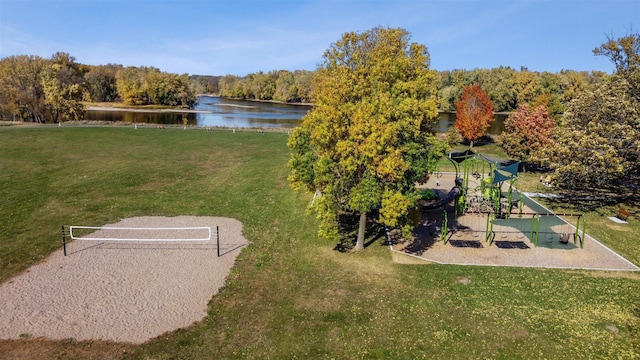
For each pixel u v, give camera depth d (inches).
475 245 781.9
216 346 471.8
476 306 563.5
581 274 671.1
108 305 547.5
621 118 959.0
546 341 489.4
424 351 468.1
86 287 592.4
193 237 790.5
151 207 963.3
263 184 1159.6
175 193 1073.5
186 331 497.4
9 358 442.6
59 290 581.9
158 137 1897.1
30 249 713.0
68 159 1403.8
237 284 613.3
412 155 662.5
